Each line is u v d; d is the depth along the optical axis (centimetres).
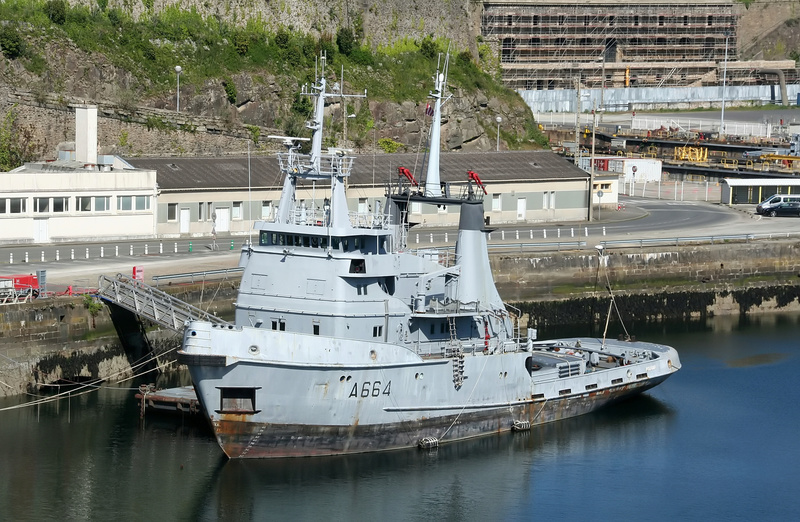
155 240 14325
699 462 9025
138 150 17038
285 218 8800
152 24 19188
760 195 19338
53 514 7781
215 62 19088
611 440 9406
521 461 8906
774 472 8894
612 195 18625
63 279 11281
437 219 16312
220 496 8094
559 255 13850
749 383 11038
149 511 7869
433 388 8731
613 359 10569
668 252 14438
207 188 14825
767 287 14675
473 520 7962
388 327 8744
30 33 17412
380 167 16412
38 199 13650
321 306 8544
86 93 17538
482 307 9394
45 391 9856
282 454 8450
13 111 16150
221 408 8175
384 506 8125
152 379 10438
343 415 8406
